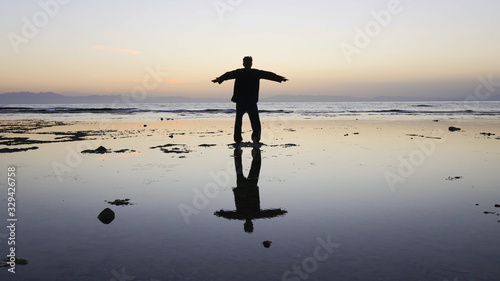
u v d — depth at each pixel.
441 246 3.09
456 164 7.32
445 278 2.53
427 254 2.93
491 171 6.59
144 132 15.11
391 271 2.63
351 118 27.28
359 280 2.50
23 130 15.82
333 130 15.91
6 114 34.22
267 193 5.04
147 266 2.72
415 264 2.74
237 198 4.78
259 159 7.99
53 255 2.94
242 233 3.45
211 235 3.40
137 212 4.16
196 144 10.81
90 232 3.49
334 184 5.59
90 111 42.06
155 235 3.40
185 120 24.88
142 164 7.37
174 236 3.37
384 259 2.83
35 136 13.06
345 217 3.94
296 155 8.56
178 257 2.89
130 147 10.06
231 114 35.41
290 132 15.01
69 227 3.64
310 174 6.35
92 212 4.16
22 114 34.31
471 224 3.67
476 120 23.62
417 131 15.15
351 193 5.02
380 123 20.78
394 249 3.03
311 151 9.24
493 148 9.70
